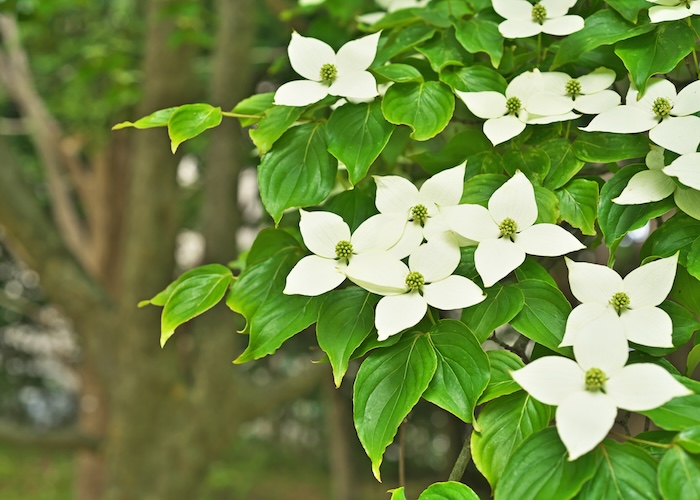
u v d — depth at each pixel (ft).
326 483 23.57
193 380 9.42
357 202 3.43
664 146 3.27
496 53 3.57
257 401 9.23
